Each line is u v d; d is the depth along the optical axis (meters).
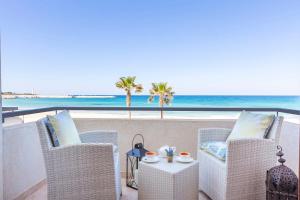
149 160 2.30
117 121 3.37
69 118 2.57
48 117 2.22
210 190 2.49
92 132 2.74
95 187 2.08
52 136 2.13
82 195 2.06
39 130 2.03
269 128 2.42
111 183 2.10
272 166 2.32
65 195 2.05
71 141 2.30
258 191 2.27
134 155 2.68
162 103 17.64
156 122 3.34
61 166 2.04
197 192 2.31
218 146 2.54
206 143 2.74
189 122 3.33
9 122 2.49
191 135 3.33
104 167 2.08
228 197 2.16
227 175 2.15
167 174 2.07
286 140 2.89
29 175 2.65
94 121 3.38
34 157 2.74
